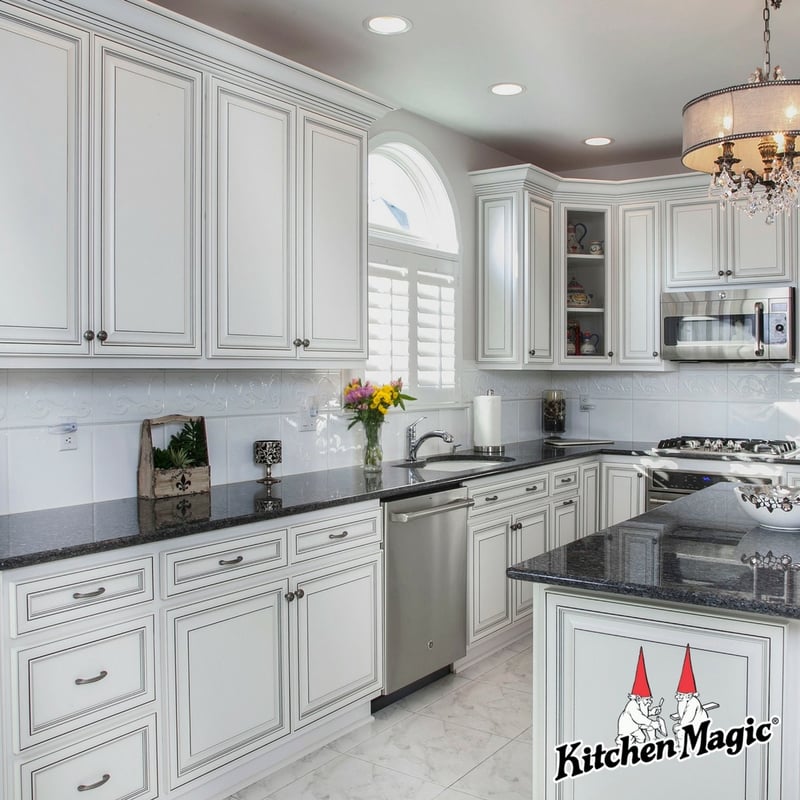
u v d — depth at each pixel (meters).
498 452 4.58
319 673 2.88
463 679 3.65
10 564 1.97
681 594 1.82
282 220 3.02
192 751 2.43
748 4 2.93
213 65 2.74
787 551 2.21
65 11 2.31
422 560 3.38
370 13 3.01
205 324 2.74
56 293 2.32
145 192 2.54
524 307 4.62
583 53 3.39
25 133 2.24
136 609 2.28
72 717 2.12
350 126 3.33
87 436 2.76
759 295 4.57
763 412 4.97
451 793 2.63
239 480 3.32
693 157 2.60
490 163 4.92
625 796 1.98
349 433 3.89
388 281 4.07
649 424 5.35
